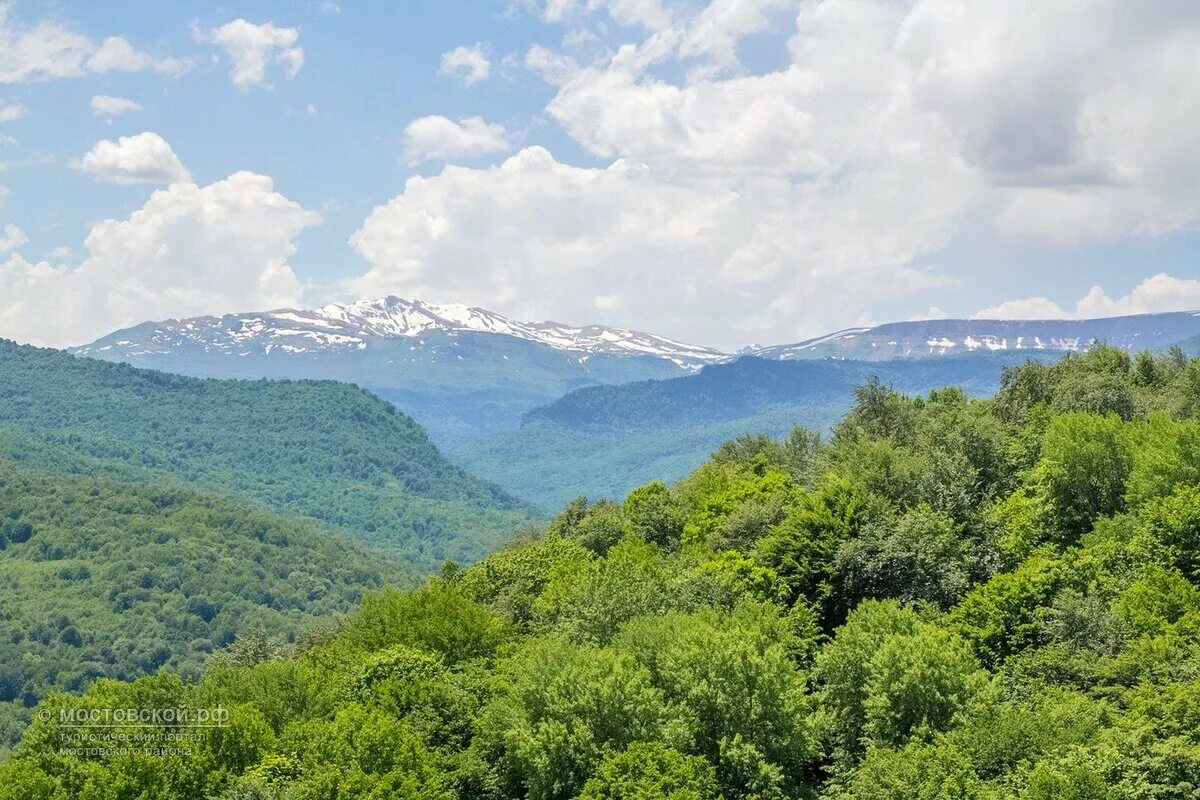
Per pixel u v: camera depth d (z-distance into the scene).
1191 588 62.78
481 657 76.19
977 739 52.47
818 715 59.38
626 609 73.44
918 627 62.38
